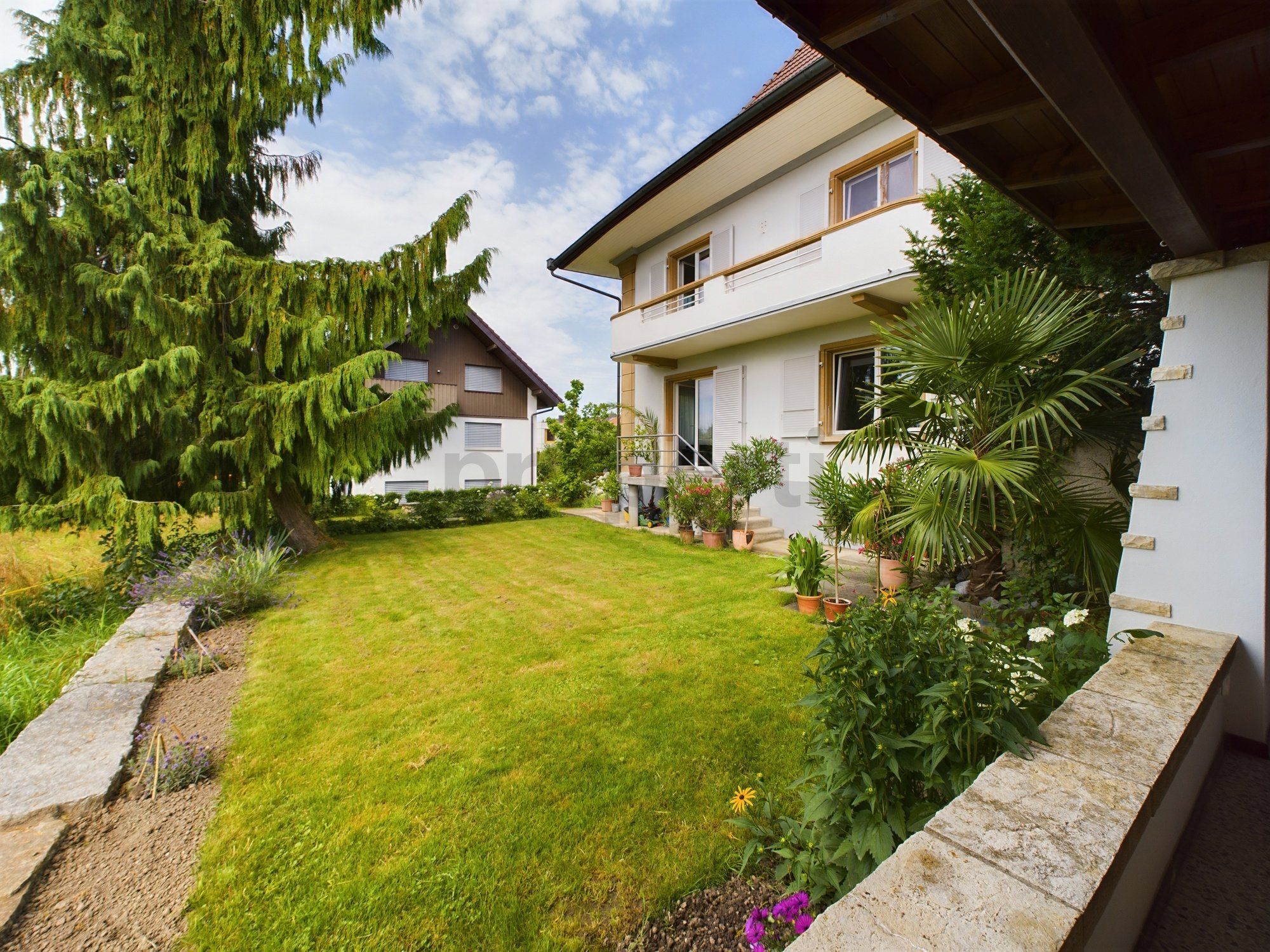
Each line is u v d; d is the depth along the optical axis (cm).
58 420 641
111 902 204
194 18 779
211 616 545
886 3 152
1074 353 387
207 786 275
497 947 182
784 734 304
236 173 852
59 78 760
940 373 388
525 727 324
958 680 164
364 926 191
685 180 947
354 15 801
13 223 630
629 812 244
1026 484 351
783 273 797
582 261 1357
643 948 179
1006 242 418
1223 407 254
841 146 818
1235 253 252
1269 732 251
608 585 679
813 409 898
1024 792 133
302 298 842
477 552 934
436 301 918
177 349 707
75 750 290
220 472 838
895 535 461
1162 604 268
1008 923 94
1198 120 211
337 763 292
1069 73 145
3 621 516
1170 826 176
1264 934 158
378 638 498
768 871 209
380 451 869
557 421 1783
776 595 595
